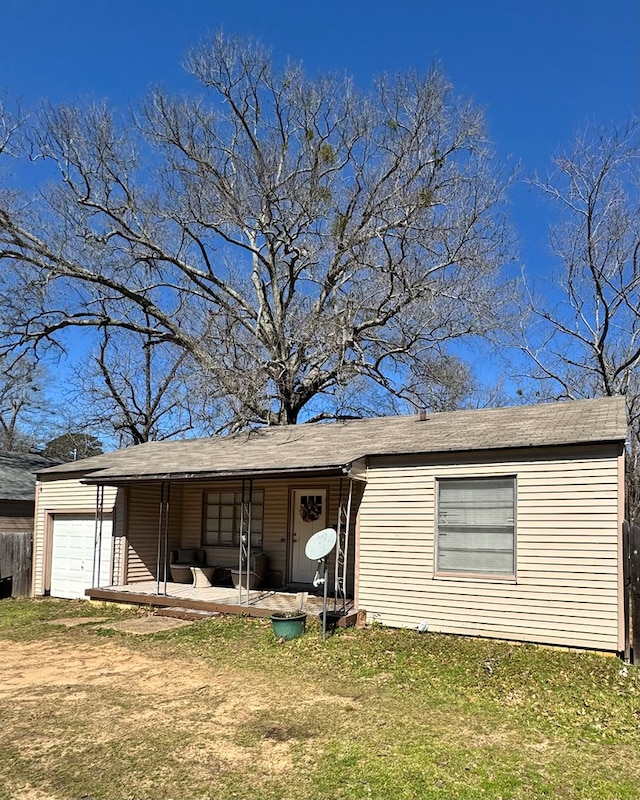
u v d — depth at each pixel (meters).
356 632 10.09
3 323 20.64
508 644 9.26
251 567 13.91
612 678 7.61
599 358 20.66
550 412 11.48
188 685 7.54
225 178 23.47
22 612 13.77
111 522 15.15
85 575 15.56
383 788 4.69
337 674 7.92
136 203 22.61
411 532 10.52
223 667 8.38
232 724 6.10
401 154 21.72
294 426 16.27
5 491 19.58
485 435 10.56
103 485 14.46
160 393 28.86
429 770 5.00
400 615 10.42
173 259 23.27
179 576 15.19
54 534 16.55
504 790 4.68
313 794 4.61
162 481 13.25
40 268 20.83
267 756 5.30
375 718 6.27
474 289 21.02
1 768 5.09
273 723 6.12
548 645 9.05
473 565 9.91
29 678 8.00
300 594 12.55
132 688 7.44
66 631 11.25
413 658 8.55
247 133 23.58
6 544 17.00
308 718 6.27
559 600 9.07
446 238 21.12
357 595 10.88
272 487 14.64
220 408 21.44
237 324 22.97
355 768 5.04
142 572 15.20
